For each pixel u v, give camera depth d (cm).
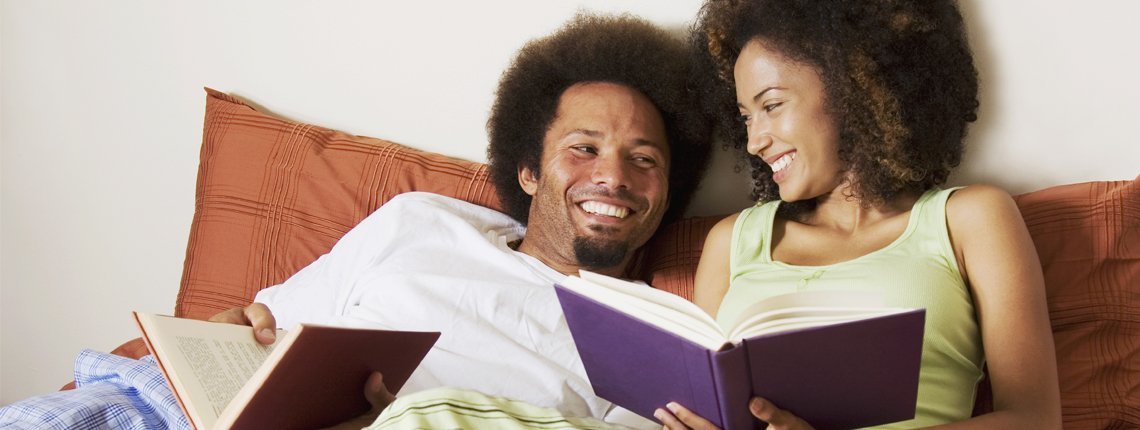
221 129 204
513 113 179
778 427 110
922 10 150
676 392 115
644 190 167
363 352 125
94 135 225
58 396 143
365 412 136
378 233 174
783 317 112
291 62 210
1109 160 158
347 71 206
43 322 235
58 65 226
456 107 199
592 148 168
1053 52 158
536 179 178
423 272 166
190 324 132
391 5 201
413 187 191
